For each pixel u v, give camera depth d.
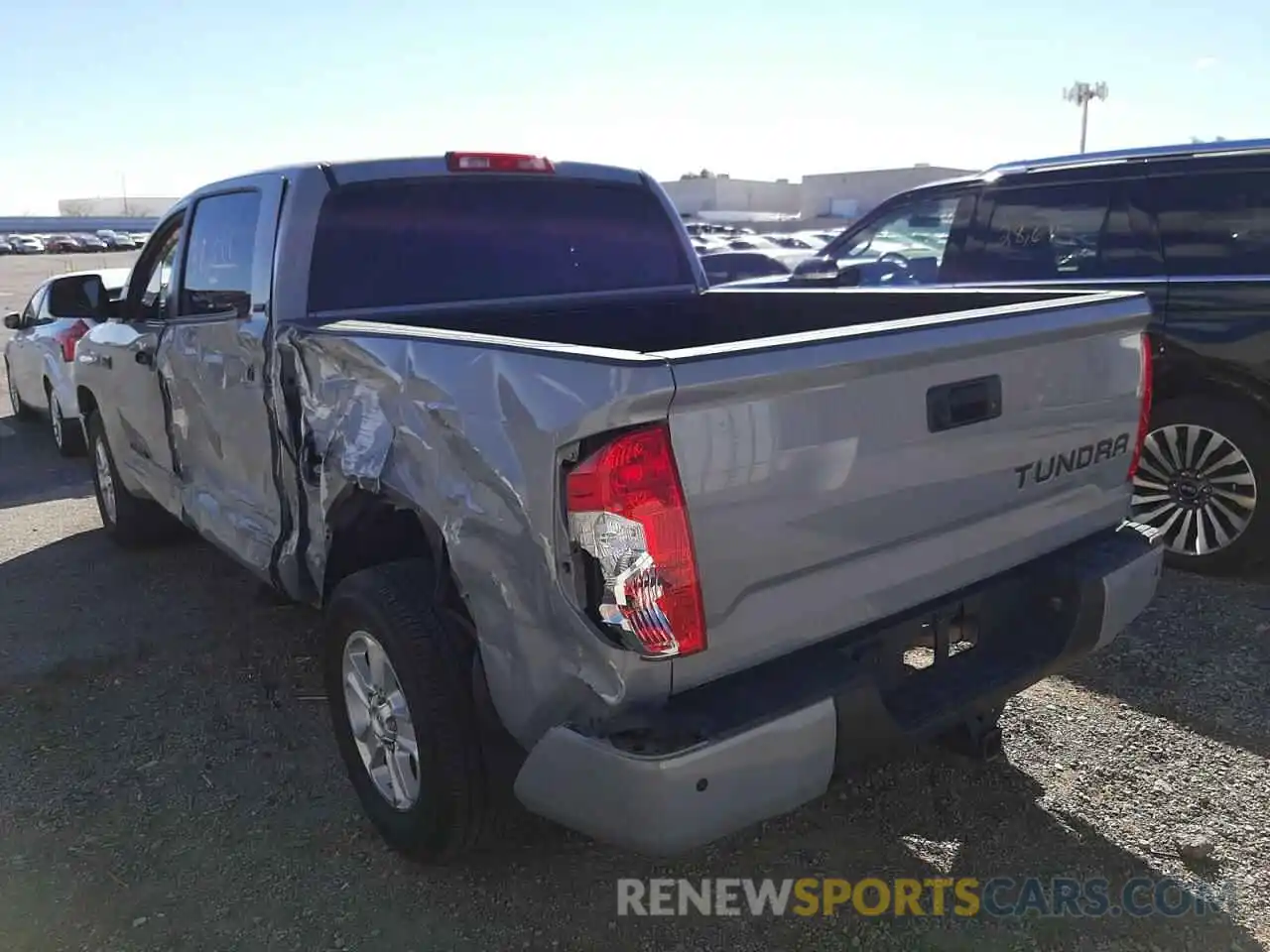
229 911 2.96
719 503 2.29
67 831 3.35
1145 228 5.32
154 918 2.94
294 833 3.34
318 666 4.54
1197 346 5.11
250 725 4.04
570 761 2.37
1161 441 5.31
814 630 2.53
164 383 4.75
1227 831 3.21
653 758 2.23
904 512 2.64
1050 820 3.30
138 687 4.37
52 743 3.92
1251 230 5.01
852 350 2.42
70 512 7.20
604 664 2.31
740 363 2.26
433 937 2.85
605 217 4.63
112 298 5.69
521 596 2.47
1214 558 5.20
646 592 2.23
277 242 3.72
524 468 2.39
